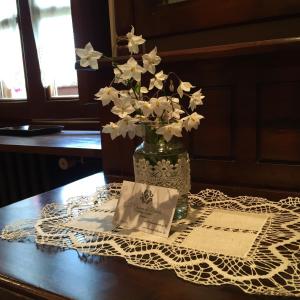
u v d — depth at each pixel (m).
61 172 1.55
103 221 0.68
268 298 0.42
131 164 1.02
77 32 1.13
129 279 0.48
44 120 1.92
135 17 0.99
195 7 0.90
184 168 0.66
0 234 0.65
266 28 0.84
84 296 0.44
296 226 0.62
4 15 1.96
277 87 0.80
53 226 0.67
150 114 0.63
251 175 0.86
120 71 0.64
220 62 0.85
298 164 0.80
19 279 0.49
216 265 0.50
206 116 0.89
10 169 1.62
